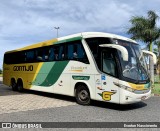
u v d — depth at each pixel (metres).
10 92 17.14
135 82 10.05
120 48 9.68
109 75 10.16
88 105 11.35
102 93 10.44
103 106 11.19
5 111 9.74
